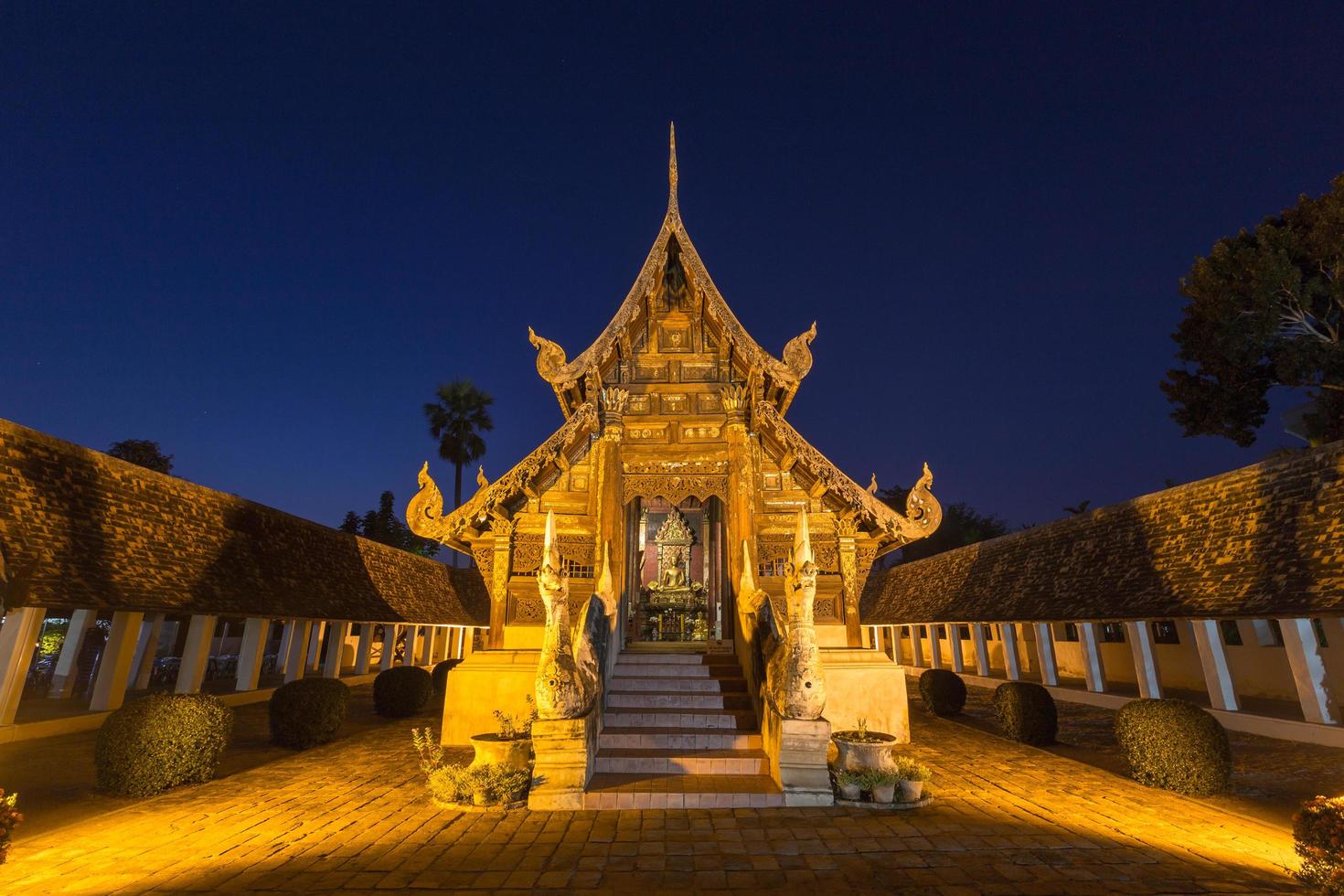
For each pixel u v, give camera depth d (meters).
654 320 14.34
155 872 5.78
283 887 5.44
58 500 13.54
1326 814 5.36
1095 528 19.38
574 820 7.26
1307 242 18.89
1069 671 24.06
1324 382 19.14
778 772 8.14
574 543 12.85
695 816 7.43
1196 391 22.02
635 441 13.49
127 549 14.45
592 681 8.76
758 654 10.09
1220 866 5.92
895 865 5.91
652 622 16.02
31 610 12.53
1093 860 6.03
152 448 38.16
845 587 12.58
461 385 50.44
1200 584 14.04
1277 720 12.77
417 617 25.66
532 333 12.78
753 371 12.75
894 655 31.34
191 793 8.58
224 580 16.70
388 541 44.91
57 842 6.62
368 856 6.15
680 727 9.90
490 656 11.88
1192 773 8.50
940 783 9.15
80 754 11.30
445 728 11.54
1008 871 5.75
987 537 58.03
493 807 7.69
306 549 21.50
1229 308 19.86
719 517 16.08
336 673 21.58
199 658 15.79
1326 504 12.49
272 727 11.78
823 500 13.07
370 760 10.72
